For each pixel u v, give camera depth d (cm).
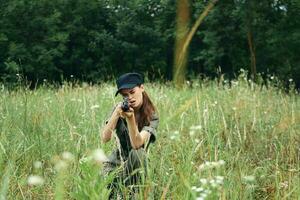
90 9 3562
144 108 400
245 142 610
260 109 854
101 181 210
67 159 161
